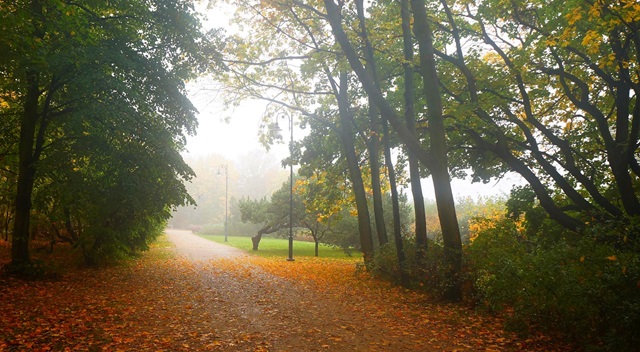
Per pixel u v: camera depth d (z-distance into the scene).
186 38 14.72
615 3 10.30
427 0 15.23
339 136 19.70
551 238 14.52
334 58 14.98
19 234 13.23
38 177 13.19
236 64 16.61
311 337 7.11
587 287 5.97
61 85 12.99
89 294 11.04
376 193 16.27
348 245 31.83
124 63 12.52
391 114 11.04
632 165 12.97
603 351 5.61
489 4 14.27
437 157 10.73
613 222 7.83
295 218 32.28
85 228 16.77
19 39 10.73
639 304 5.28
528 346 6.48
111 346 6.40
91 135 13.25
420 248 12.45
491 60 16.50
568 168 14.49
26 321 7.79
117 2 13.45
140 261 20.89
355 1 14.02
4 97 14.72
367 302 10.53
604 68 13.90
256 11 15.63
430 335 7.29
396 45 15.92
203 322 8.15
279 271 18.28
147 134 13.57
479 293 9.45
